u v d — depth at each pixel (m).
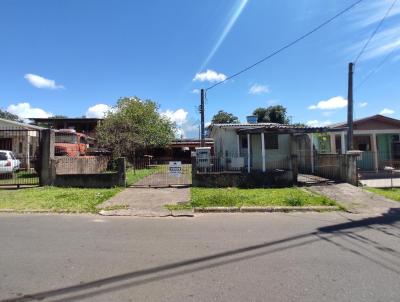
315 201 11.47
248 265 5.24
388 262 5.41
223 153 20.77
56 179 14.90
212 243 6.54
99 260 5.46
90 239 6.83
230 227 8.06
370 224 8.46
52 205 10.80
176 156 38.78
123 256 5.68
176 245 6.39
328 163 17.48
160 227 8.05
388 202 11.75
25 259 5.50
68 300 4.01
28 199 11.73
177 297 4.09
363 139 22.58
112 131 24.58
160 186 14.96
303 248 6.21
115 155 22.48
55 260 5.45
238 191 13.54
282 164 20.16
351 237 7.07
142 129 29.86
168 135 34.31
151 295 4.15
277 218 9.29
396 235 7.28
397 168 21.86
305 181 15.98
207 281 4.59
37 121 43.53
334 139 21.64
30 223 8.48
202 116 25.41
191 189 14.20
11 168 17.78
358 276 4.79
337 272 4.94
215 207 10.56
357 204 11.41
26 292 4.23
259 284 4.48
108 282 4.55
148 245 6.38
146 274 4.85
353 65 16.97
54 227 8.00
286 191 13.52
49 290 4.29
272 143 20.86
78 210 10.20
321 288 4.36
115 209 10.30
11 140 23.92
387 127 20.84
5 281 4.57
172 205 10.90
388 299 4.04
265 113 47.25
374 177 18.83
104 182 14.72
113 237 7.01
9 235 7.16
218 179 14.95
